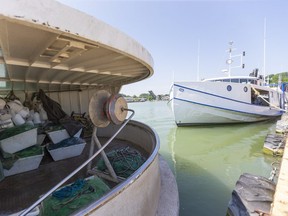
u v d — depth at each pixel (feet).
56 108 15.30
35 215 6.10
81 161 11.91
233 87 36.68
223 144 27.25
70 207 5.10
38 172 10.31
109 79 15.67
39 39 5.27
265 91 45.42
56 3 3.68
